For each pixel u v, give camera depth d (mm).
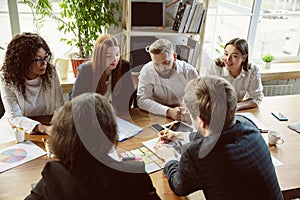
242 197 1106
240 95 2369
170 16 2875
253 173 1125
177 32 2734
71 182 854
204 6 2734
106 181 870
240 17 3281
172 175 1303
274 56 3520
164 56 1870
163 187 1327
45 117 1876
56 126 896
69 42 2744
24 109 1912
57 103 2020
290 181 1414
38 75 1902
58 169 884
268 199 1140
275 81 3377
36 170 1390
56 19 2723
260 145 1203
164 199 1260
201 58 2826
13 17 2662
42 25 2771
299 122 1990
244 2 3238
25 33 1853
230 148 1128
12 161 1440
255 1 3221
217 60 2396
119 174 896
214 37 3271
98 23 2594
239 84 2342
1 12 2662
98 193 858
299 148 1703
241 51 2182
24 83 1849
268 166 1187
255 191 1117
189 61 2744
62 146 864
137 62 2094
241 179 1104
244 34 3391
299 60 3570
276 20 3379
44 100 1968
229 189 1106
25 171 1378
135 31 2650
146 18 2740
